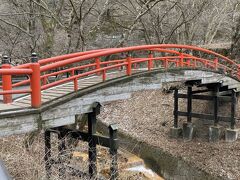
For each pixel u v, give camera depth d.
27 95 8.25
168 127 19.12
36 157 7.77
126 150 18.31
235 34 24.00
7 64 6.83
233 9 26.58
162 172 15.95
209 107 19.75
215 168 14.20
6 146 7.98
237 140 16.42
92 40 17.64
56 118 7.21
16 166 6.64
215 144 16.45
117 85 9.18
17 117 6.30
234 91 16.80
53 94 7.82
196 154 15.66
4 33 16.94
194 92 17.42
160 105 21.75
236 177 13.30
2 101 7.54
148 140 17.92
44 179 6.66
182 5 20.92
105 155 13.34
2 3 17.03
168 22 22.19
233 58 24.02
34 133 9.21
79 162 10.97
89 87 8.39
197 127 18.47
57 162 8.12
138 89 10.06
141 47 9.95
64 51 14.43
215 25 29.05
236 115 18.44
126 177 13.76
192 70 13.48
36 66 6.39
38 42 15.70
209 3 22.84
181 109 20.48
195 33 25.39
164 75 11.49
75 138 9.22
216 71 15.46
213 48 25.09
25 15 14.80
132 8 19.22
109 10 16.94
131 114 21.77
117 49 8.89
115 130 8.41
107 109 23.22
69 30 13.58
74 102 7.80
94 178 8.56
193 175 14.49
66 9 16.19
